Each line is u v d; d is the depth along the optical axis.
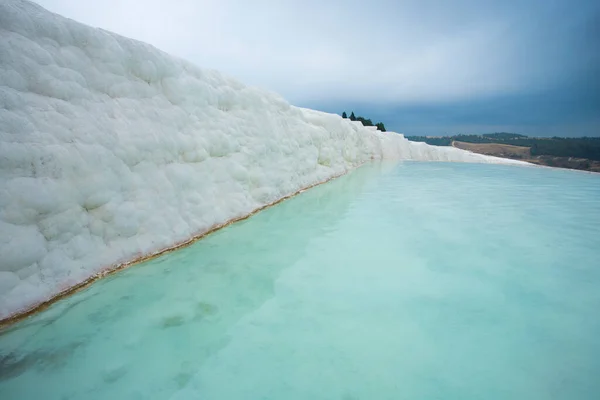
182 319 2.11
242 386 1.59
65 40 2.42
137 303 2.23
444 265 3.01
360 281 2.69
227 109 4.16
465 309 2.29
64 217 2.20
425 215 4.70
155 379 1.62
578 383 1.63
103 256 2.45
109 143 2.56
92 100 2.54
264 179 4.66
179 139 3.26
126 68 2.88
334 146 8.09
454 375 1.68
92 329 1.94
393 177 8.43
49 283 2.06
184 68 3.54
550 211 4.96
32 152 2.04
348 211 4.85
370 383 1.62
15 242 1.91
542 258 3.17
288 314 2.21
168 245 2.95
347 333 2.01
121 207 2.61
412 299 2.42
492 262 3.08
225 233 3.55
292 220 4.28
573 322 2.15
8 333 1.78
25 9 2.21
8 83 2.01
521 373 1.70
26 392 1.49
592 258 3.17
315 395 1.54
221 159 3.89
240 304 2.31
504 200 5.74
